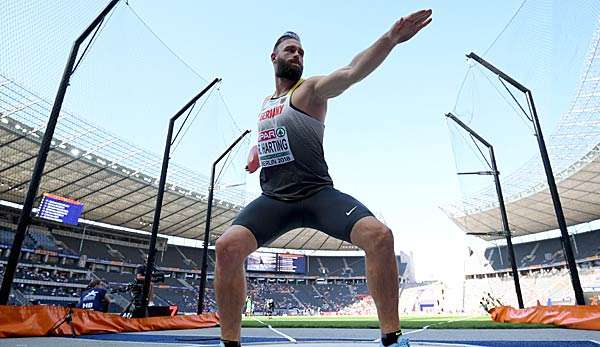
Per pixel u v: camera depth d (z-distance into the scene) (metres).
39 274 34.53
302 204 1.89
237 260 1.74
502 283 50.88
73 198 34.44
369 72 1.61
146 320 8.25
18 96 20.94
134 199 36.16
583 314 6.46
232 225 1.88
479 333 5.80
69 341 4.81
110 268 42.00
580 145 30.48
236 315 1.73
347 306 53.03
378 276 1.58
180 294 45.81
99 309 8.45
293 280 56.78
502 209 11.25
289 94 2.02
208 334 6.72
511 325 7.97
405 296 57.16
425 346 3.45
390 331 1.58
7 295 5.91
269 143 2.00
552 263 46.66
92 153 27.73
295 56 2.15
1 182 30.05
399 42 1.54
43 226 37.72
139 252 46.06
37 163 6.47
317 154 1.95
